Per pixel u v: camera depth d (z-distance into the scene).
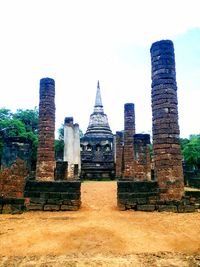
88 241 7.21
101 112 43.53
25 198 11.62
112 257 6.27
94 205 12.74
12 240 7.32
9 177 11.75
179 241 7.34
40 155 17.55
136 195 11.70
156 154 12.88
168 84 13.18
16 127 29.27
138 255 6.41
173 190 12.10
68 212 11.18
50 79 18.27
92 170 35.34
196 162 35.69
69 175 27.66
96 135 40.72
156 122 13.12
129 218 9.92
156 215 10.66
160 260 6.12
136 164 18.45
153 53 13.71
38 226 8.66
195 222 9.38
